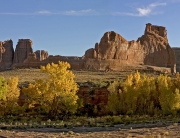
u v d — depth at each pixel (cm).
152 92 4944
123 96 4825
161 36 13912
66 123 3747
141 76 8681
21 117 4706
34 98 4600
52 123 3797
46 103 4647
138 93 4750
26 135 2380
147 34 13412
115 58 11462
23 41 17575
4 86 4525
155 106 4903
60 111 4619
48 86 4484
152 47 13000
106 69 10619
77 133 2445
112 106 4791
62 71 4516
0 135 2331
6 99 4981
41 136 2303
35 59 11531
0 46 17275
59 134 2444
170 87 4988
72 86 4559
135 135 2117
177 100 4353
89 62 10656
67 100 4516
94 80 7206
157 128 2588
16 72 9669
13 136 2294
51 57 11294
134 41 12369
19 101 5588
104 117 4331
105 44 11444
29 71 9825
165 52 13125
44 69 4512
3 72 10106
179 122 3284
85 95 5731
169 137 1942
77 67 10588
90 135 2267
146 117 4188
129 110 4641
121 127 2973
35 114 5016
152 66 12081
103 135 2248
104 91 5675
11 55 17350
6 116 4822
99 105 5431
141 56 12481
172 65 13050
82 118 4484
